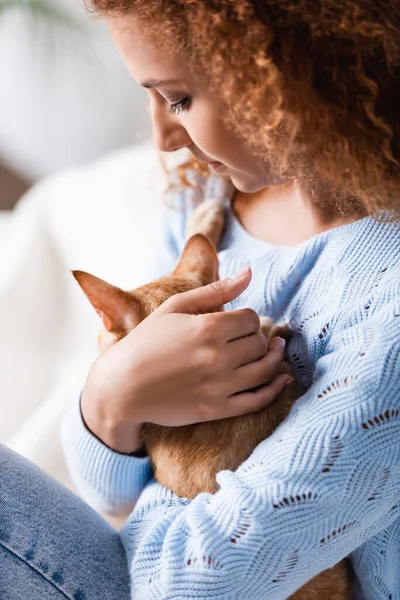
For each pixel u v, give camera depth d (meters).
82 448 0.97
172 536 0.81
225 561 0.77
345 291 0.88
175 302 0.90
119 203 1.78
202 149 0.89
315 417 0.78
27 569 0.85
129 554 0.90
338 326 0.87
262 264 1.00
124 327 1.00
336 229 0.92
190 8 0.77
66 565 0.87
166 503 0.91
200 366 0.85
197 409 0.86
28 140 2.83
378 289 0.85
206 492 0.86
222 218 1.13
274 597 0.79
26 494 0.90
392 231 0.87
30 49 2.61
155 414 0.88
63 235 1.87
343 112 0.77
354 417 0.76
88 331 1.88
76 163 2.81
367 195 0.81
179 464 0.92
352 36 0.75
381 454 0.77
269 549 0.76
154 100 0.90
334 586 0.93
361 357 0.78
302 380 0.93
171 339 0.86
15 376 1.90
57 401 1.52
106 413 0.92
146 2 0.78
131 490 1.00
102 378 0.91
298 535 0.76
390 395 0.76
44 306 1.92
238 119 0.82
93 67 2.58
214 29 0.76
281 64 0.76
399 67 0.77
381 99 0.77
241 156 0.88
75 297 1.90
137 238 1.69
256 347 0.87
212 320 0.86
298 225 1.01
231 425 0.91
